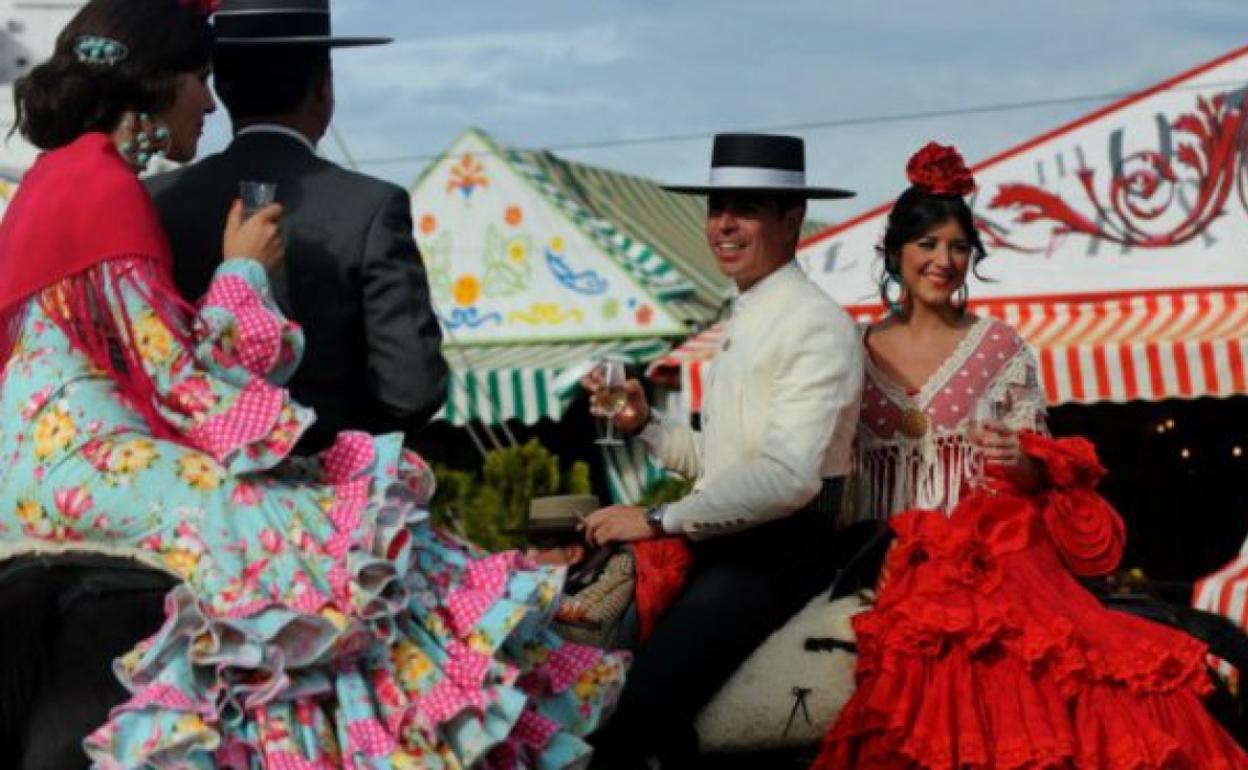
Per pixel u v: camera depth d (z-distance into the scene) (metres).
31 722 3.66
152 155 4.26
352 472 4.04
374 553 3.82
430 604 3.94
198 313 3.99
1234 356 14.30
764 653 4.86
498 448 17.66
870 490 5.20
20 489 3.91
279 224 4.46
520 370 18.23
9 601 3.68
